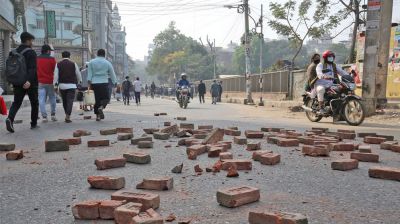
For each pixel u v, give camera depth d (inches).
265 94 1042.7
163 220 86.8
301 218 85.3
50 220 97.8
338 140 219.3
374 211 103.9
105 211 97.0
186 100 647.1
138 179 137.6
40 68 338.3
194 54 3029.0
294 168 155.3
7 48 848.9
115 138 242.4
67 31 2368.4
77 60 1491.1
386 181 135.9
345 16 880.3
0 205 110.3
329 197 116.5
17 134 262.2
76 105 669.9
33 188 127.5
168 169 153.3
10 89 835.4
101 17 2620.6
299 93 832.3
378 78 425.7
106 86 360.2
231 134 256.2
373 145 224.4
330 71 373.4
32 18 2206.0
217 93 949.8
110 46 3366.1
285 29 981.2
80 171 151.5
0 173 148.6
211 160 170.4
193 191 122.0
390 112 422.9
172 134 250.7
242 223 94.1
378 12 415.2
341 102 356.5
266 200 113.0
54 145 195.3
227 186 127.8
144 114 464.8
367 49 424.8
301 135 240.2
